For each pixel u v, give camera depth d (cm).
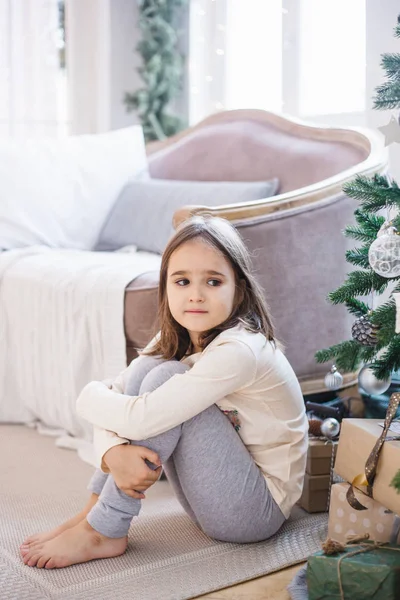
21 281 255
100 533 158
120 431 154
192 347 173
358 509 157
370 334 159
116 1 416
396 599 131
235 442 160
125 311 220
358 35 305
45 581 149
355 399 228
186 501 168
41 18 412
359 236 174
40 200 300
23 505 189
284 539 169
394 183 165
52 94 418
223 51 371
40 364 248
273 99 348
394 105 160
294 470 168
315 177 260
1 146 305
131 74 425
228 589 148
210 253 162
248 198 265
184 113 412
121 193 316
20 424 264
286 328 223
